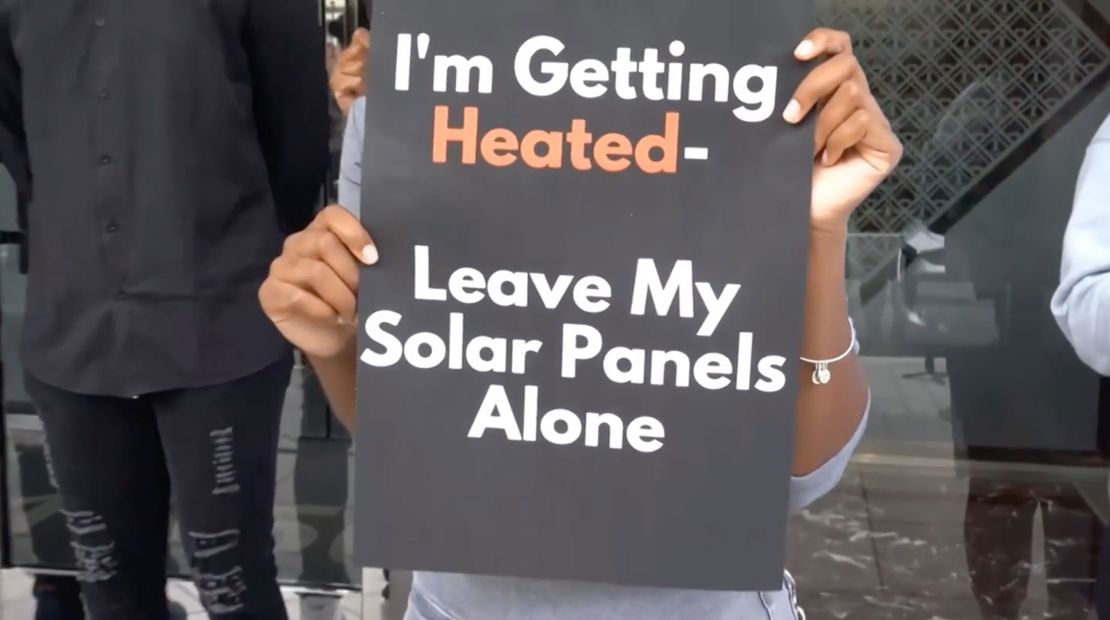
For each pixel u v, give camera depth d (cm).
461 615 103
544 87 89
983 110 365
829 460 98
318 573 223
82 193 156
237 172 159
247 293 163
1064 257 118
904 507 320
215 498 169
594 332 91
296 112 165
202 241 158
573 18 89
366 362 92
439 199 90
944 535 300
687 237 89
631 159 89
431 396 92
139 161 154
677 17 88
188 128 154
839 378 94
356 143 125
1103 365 114
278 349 168
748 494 90
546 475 92
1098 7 350
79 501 171
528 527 93
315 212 179
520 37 89
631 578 92
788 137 87
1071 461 357
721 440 90
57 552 227
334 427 234
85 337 160
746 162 88
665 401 91
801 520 307
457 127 90
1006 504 324
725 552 91
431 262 91
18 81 160
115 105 152
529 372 91
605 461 92
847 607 258
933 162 371
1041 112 362
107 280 158
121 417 167
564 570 93
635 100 88
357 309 92
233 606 175
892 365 377
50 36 151
